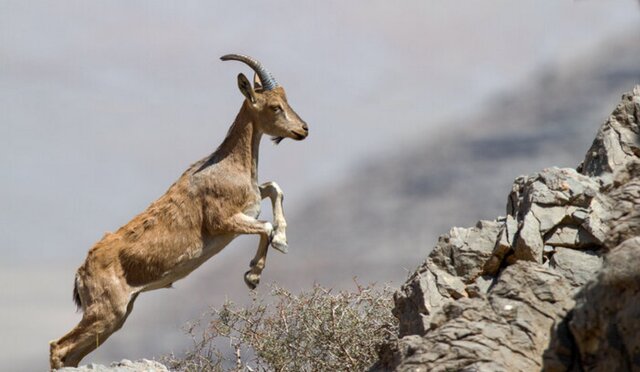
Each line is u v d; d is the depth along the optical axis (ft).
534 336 95.81
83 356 140.15
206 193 144.66
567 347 93.25
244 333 140.77
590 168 118.11
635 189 108.06
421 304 110.73
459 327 97.86
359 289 140.87
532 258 107.14
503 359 93.71
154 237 142.41
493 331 96.32
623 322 87.35
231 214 144.87
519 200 116.26
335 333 136.15
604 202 108.68
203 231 145.07
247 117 148.25
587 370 90.68
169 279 144.25
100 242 142.31
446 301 110.01
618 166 114.83
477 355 93.97
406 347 100.99
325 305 138.00
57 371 122.21
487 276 111.24
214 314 147.84
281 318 140.36
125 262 141.38
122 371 122.62
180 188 145.48
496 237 112.68
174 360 142.31
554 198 109.91
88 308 139.33
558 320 95.71
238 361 139.74
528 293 99.40
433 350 96.37
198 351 142.10
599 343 89.81
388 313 137.90
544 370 93.15
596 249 106.11
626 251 89.61
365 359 135.23
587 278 102.78
